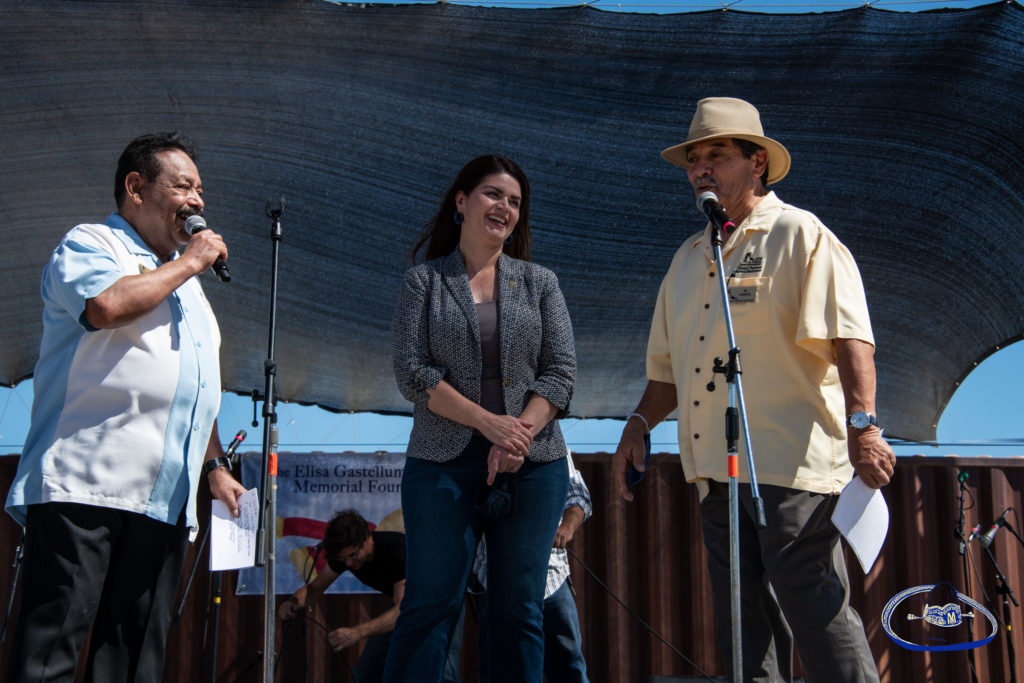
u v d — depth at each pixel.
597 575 5.16
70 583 2.57
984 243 5.45
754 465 2.89
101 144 5.15
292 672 4.91
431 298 3.02
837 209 5.46
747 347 3.26
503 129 5.25
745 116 3.45
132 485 2.68
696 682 4.47
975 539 5.18
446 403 2.86
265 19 4.70
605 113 5.18
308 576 5.09
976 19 4.60
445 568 2.76
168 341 2.83
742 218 3.44
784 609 3.13
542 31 4.85
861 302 3.23
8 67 4.80
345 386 5.97
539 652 2.81
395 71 5.01
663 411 3.69
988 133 5.05
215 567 3.09
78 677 4.73
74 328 2.77
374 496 5.23
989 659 5.07
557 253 5.65
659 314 3.71
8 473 4.91
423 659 2.71
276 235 3.18
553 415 3.01
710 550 3.34
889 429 6.16
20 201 5.27
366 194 5.40
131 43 4.77
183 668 4.85
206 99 5.05
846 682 3.05
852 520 2.97
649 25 4.82
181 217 2.98
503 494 2.83
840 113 5.11
